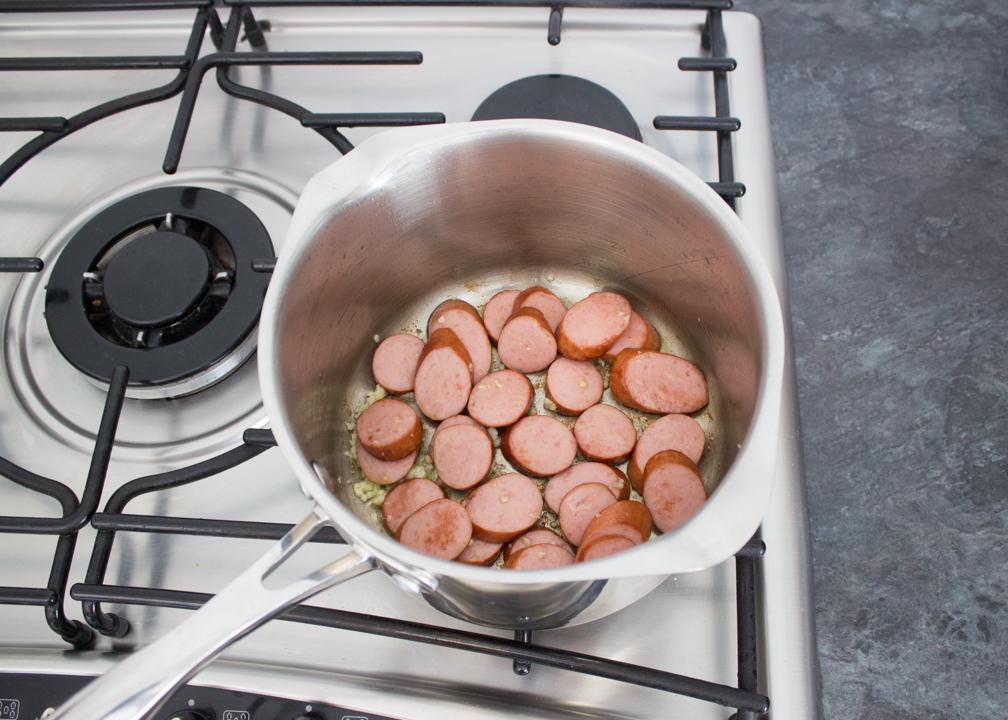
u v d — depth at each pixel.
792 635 0.44
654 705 0.42
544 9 0.62
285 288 0.41
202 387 0.50
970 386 0.56
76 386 0.51
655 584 0.42
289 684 0.43
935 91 0.65
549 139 0.45
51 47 0.63
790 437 0.49
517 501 0.47
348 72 0.60
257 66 0.60
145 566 0.46
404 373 0.51
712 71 0.57
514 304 0.53
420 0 0.58
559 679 0.43
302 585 0.35
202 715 0.42
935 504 0.54
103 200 0.56
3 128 0.54
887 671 0.50
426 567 0.34
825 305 0.59
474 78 0.60
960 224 0.61
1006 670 0.50
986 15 0.68
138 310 0.49
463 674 0.43
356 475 0.49
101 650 0.44
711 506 0.34
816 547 0.53
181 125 0.53
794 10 0.69
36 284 0.54
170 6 0.58
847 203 0.62
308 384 0.45
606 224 0.49
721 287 0.45
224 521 0.43
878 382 0.57
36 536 0.47
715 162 0.56
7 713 0.43
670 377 0.49
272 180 0.56
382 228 0.47
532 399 0.50
